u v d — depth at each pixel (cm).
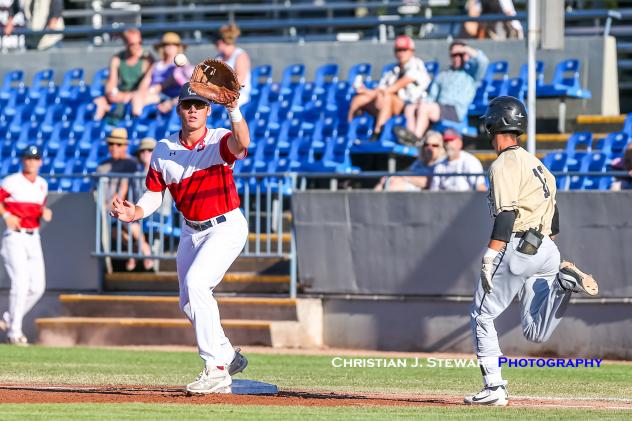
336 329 3453
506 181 1875
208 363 1961
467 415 1738
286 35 5669
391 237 3359
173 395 1981
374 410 1798
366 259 3394
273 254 3541
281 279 3578
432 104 4122
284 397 1988
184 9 5547
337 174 3447
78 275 3759
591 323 3138
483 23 4722
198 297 1920
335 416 1694
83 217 3756
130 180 3731
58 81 5222
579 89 4353
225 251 1934
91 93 4884
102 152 4550
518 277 1895
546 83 4519
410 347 3350
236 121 1884
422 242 3322
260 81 4803
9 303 3650
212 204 1928
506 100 1912
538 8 3362
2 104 5022
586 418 1712
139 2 5922
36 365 2786
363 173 3419
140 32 5209
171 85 4653
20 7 5719
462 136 4334
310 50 4853
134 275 3728
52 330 3625
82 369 2677
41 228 3797
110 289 3753
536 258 1889
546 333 1923
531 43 3353
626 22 5372
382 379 2508
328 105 4388
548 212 1914
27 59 5269
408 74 4222
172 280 3691
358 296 3419
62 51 5225
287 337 3416
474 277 3262
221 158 1919
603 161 3734
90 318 3634
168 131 4497
